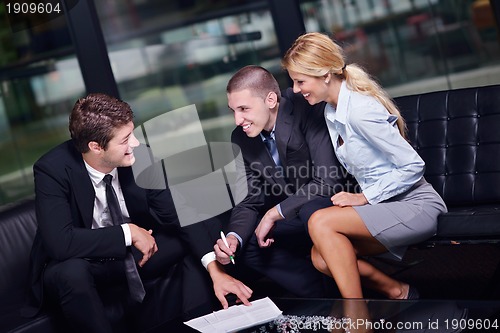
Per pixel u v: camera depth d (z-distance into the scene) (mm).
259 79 3375
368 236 3242
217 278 3297
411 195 3322
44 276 3309
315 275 3604
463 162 3596
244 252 3539
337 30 5082
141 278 3541
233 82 3375
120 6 5418
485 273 3809
